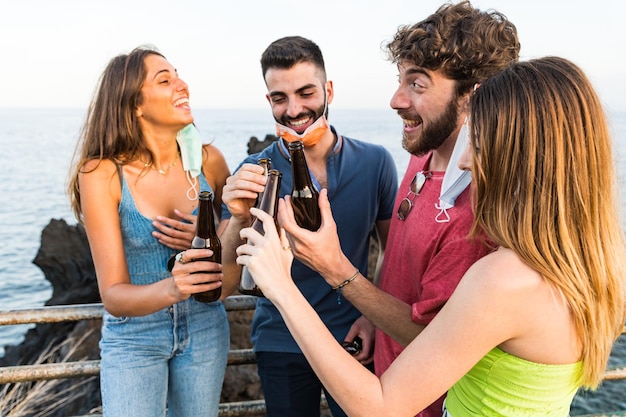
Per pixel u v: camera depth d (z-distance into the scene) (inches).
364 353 92.5
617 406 284.4
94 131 84.0
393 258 82.7
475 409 59.1
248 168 76.0
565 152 52.1
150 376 84.8
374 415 53.7
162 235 84.1
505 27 71.8
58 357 306.2
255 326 102.1
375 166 101.6
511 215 53.3
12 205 1700.3
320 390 100.9
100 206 81.7
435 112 73.9
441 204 71.7
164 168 87.4
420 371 53.4
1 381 92.5
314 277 97.7
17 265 1016.9
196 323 87.0
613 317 54.9
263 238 58.5
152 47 87.1
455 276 68.0
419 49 71.8
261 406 102.7
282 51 93.2
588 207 52.6
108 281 80.9
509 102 53.7
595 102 53.5
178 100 84.2
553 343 53.3
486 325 51.6
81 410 276.2
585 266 53.0
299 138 96.1
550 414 56.9
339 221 100.2
